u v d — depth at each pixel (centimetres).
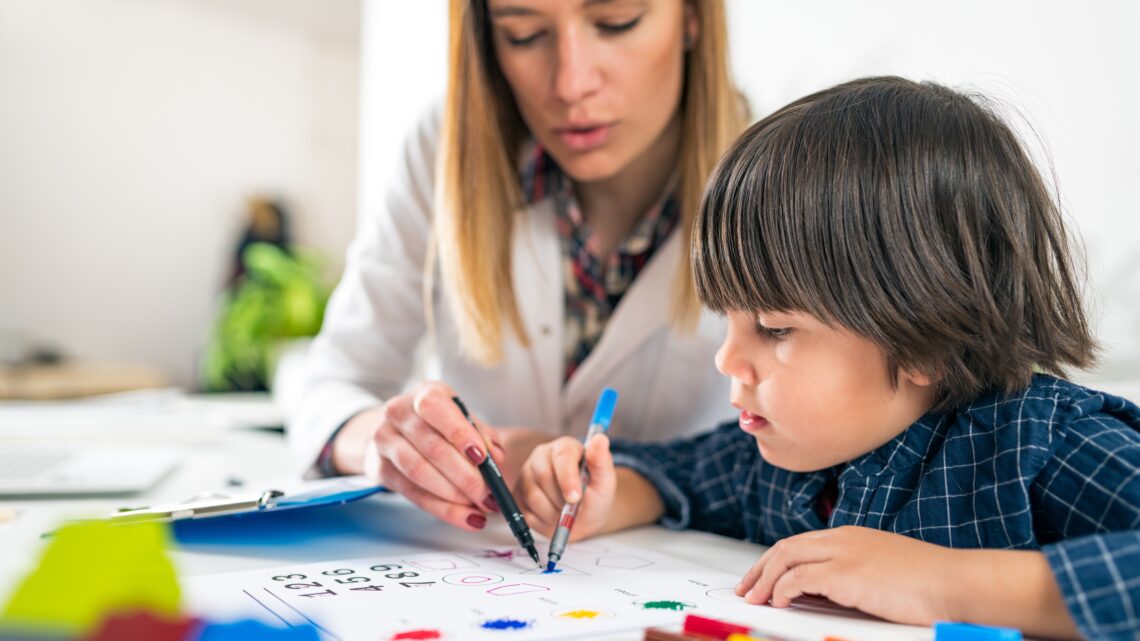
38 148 452
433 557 63
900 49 138
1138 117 109
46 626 32
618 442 86
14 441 125
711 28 89
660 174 94
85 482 90
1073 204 115
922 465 59
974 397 58
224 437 135
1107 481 51
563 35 79
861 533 52
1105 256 111
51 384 320
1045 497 54
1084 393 57
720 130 90
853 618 49
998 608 46
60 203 456
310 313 401
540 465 71
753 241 57
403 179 103
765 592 52
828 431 58
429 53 244
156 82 471
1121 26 110
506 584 56
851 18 144
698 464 79
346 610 49
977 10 127
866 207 55
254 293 406
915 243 54
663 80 83
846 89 61
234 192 488
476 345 95
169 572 35
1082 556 45
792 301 56
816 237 56
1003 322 56
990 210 56
